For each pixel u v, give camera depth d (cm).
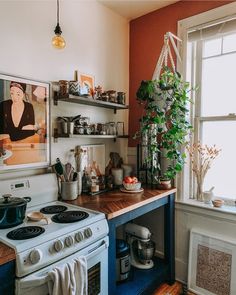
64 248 123
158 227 247
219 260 201
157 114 208
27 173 174
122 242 212
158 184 221
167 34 211
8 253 104
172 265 225
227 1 197
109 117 242
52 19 188
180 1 223
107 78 238
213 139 223
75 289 115
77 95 186
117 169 231
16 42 165
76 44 207
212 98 222
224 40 213
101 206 167
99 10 228
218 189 222
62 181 186
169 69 217
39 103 179
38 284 105
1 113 156
